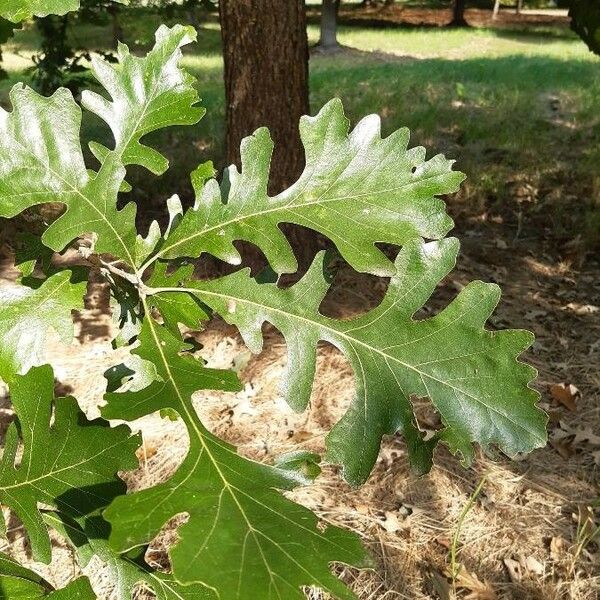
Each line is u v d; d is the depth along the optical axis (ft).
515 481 12.77
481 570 11.08
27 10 3.32
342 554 2.31
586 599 10.68
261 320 3.41
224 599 2.08
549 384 15.51
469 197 24.99
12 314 3.52
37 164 3.26
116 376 3.52
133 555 3.23
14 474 3.14
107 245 3.38
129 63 3.54
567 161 28.27
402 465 12.92
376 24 102.78
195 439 2.69
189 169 25.91
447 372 3.38
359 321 3.43
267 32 16.51
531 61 55.67
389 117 32.50
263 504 2.44
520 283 20.11
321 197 3.50
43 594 3.05
